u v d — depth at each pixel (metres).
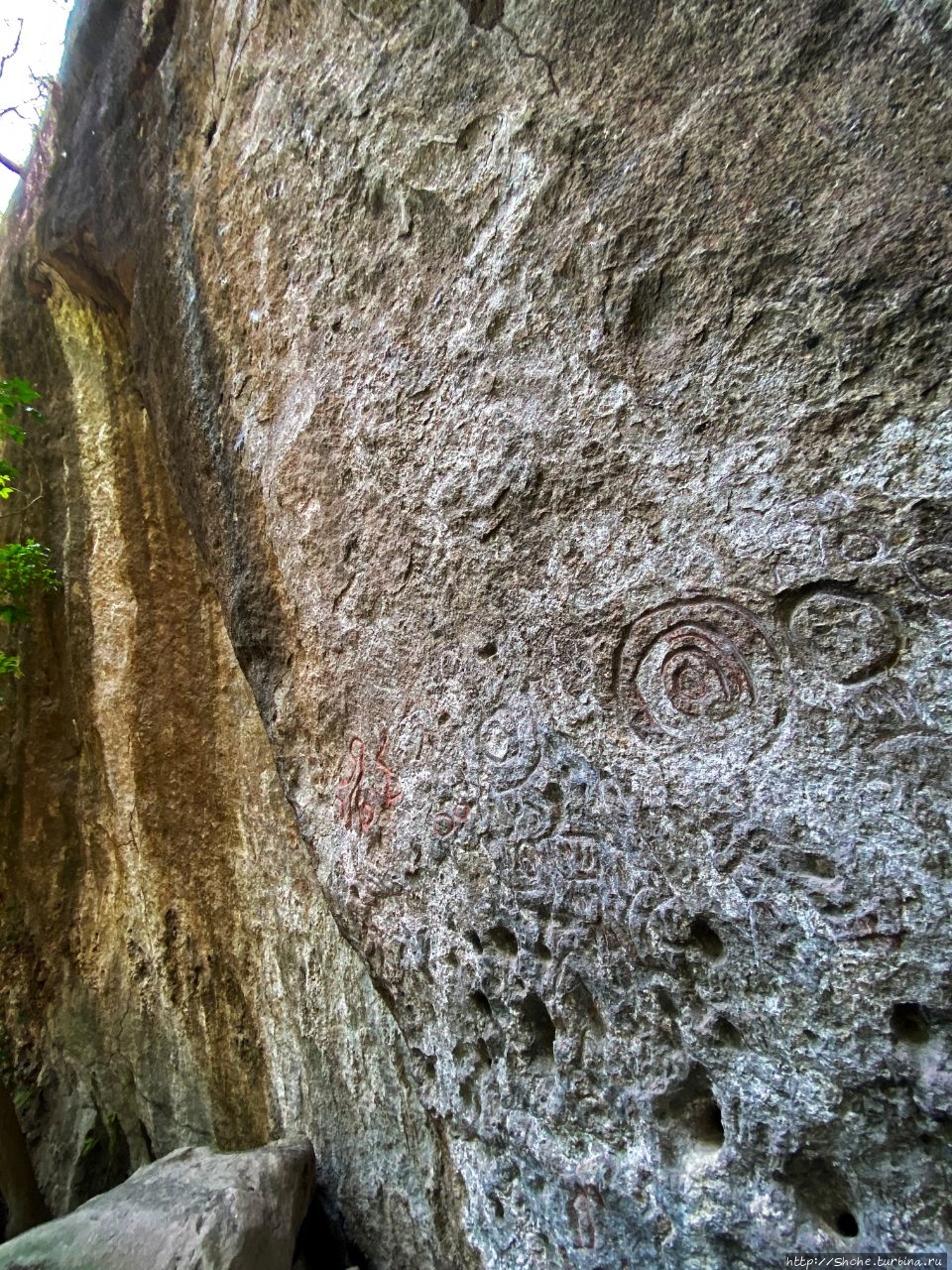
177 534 3.82
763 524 1.20
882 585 1.09
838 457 1.13
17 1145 3.33
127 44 3.03
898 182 1.11
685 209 1.31
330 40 2.06
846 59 1.17
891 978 1.05
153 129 2.91
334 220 1.99
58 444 4.24
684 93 1.34
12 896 4.05
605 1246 1.32
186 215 2.65
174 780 3.53
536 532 1.49
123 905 3.70
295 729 2.18
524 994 1.49
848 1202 1.10
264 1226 2.01
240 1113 2.96
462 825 1.61
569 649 1.43
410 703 1.75
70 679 4.04
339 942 2.57
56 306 4.22
